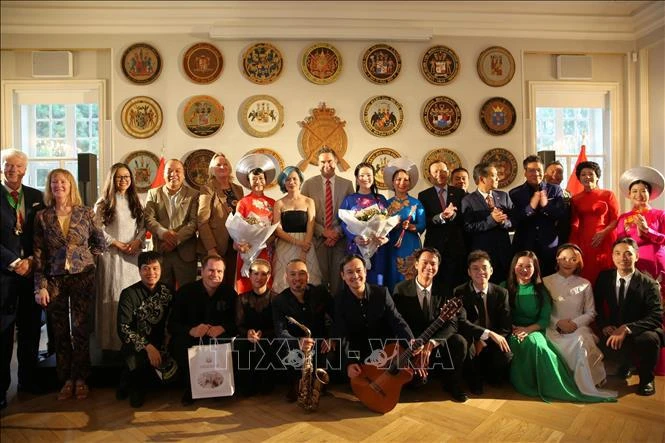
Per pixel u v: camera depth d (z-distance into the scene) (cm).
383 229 288
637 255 286
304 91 455
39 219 261
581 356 261
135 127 448
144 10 443
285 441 214
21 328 275
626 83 478
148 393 274
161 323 275
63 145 471
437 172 332
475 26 463
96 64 454
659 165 457
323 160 333
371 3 447
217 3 441
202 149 448
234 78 452
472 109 467
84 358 271
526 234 323
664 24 443
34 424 235
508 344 272
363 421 234
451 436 218
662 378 290
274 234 313
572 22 470
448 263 316
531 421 232
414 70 462
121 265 299
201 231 310
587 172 322
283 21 448
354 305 263
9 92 454
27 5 437
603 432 220
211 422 235
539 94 480
